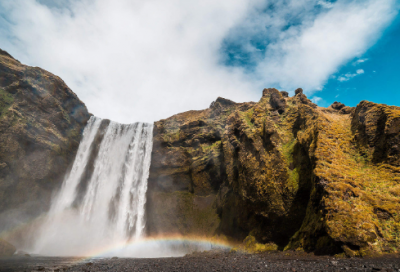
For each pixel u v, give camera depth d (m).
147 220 39.41
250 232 24.03
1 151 28.89
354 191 14.97
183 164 41.09
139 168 43.47
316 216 16.30
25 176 31.23
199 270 13.05
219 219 32.91
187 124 43.03
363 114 19.56
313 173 17.61
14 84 32.97
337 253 13.19
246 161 26.94
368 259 11.42
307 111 24.12
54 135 35.97
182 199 38.75
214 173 37.59
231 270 12.41
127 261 19.20
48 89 37.06
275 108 29.28
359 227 13.00
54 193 35.53
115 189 43.50
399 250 11.76
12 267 16.30
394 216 13.15
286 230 20.88
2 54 35.59
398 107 17.58
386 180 15.30
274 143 24.80
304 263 12.29
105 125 46.25
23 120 32.34
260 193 23.48
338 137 19.84
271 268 11.94
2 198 28.36
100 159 43.50
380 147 17.09
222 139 35.41
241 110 37.62
